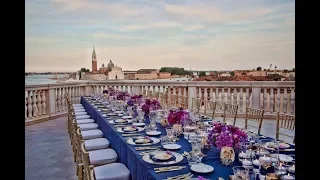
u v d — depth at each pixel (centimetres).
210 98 709
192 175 162
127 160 235
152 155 197
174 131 260
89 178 173
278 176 153
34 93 669
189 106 721
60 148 453
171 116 283
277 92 652
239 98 691
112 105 513
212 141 199
